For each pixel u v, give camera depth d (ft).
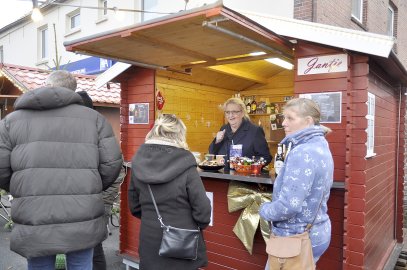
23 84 21.40
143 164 7.06
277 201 6.45
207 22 7.29
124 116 13.50
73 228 6.51
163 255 6.83
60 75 7.89
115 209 19.42
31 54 43.65
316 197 6.50
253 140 11.57
